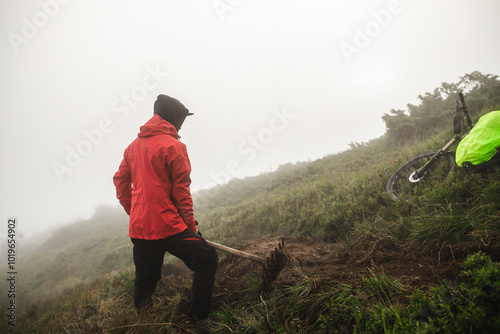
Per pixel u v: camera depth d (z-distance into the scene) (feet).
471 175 10.64
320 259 10.22
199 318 7.79
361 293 6.72
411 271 7.55
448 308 4.70
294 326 6.35
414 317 4.99
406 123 27.37
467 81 26.00
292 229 15.69
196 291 7.68
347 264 9.05
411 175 13.48
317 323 6.53
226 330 7.21
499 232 7.25
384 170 16.37
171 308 9.27
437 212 9.87
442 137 17.33
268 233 17.10
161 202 7.21
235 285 9.70
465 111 13.79
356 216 12.66
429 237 8.61
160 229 7.13
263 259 8.41
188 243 7.32
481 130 10.69
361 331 5.46
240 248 12.64
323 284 7.86
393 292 6.56
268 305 7.48
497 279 4.95
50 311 15.02
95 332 8.20
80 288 17.99
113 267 26.45
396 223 10.50
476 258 6.15
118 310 8.62
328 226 13.37
